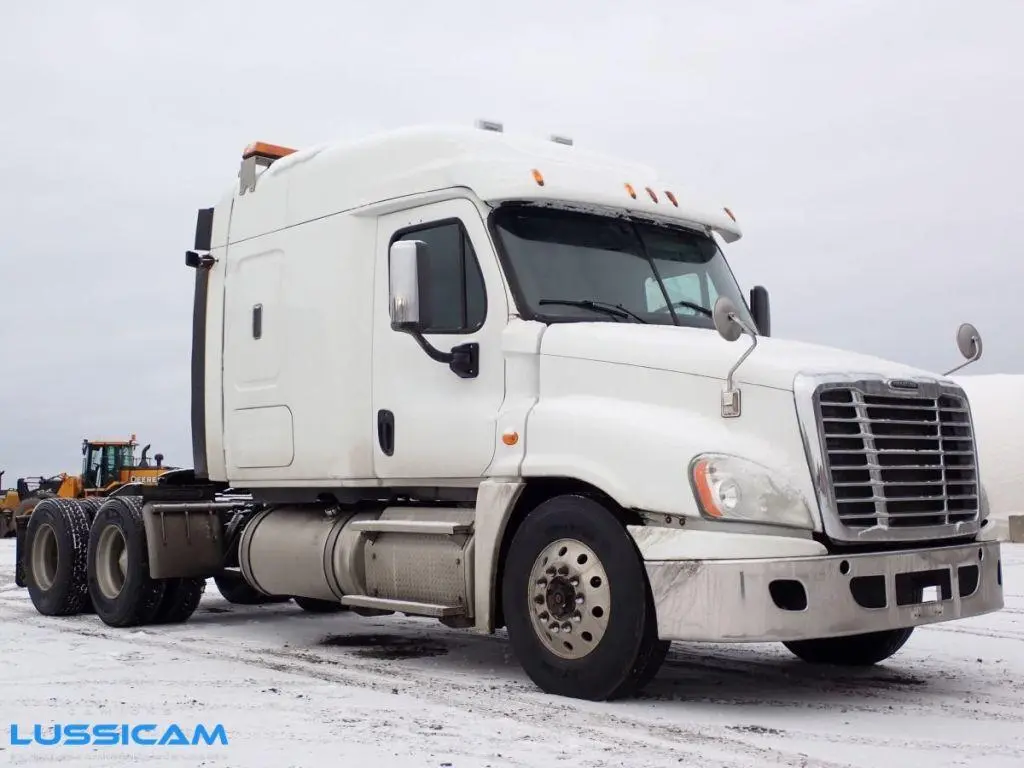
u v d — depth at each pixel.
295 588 8.00
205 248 9.12
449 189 6.98
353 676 6.83
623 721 5.45
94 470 28.77
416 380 7.09
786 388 5.67
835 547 5.66
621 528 5.79
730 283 7.68
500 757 4.76
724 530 5.52
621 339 6.24
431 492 7.15
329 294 7.69
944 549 6.00
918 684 6.63
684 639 5.49
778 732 5.26
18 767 4.68
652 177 7.67
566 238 6.93
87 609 10.26
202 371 8.99
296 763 4.68
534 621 6.15
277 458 8.07
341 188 7.73
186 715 5.63
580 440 6.04
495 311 6.66
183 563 9.22
